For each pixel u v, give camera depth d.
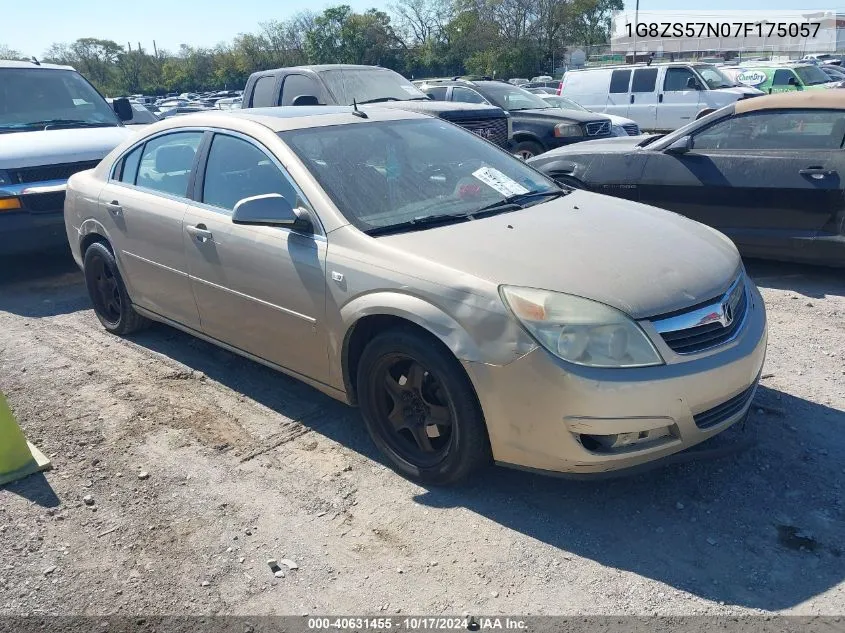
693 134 6.62
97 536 3.17
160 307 4.83
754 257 6.44
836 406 4.00
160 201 4.59
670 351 2.93
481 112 9.07
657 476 3.43
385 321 3.42
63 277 7.34
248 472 3.62
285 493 3.43
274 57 80.31
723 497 3.25
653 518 3.14
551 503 3.27
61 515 3.32
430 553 2.98
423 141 4.35
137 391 4.56
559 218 3.73
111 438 3.99
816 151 5.95
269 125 4.11
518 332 2.91
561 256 3.21
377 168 3.95
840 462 3.47
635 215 3.88
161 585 2.86
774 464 3.47
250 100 10.50
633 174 6.82
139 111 12.73
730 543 2.96
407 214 3.69
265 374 4.74
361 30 67.69
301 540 3.09
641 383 2.85
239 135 4.18
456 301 3.05
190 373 4.80
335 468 3.62
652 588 2.74
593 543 3.00
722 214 6.39
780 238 6.11
